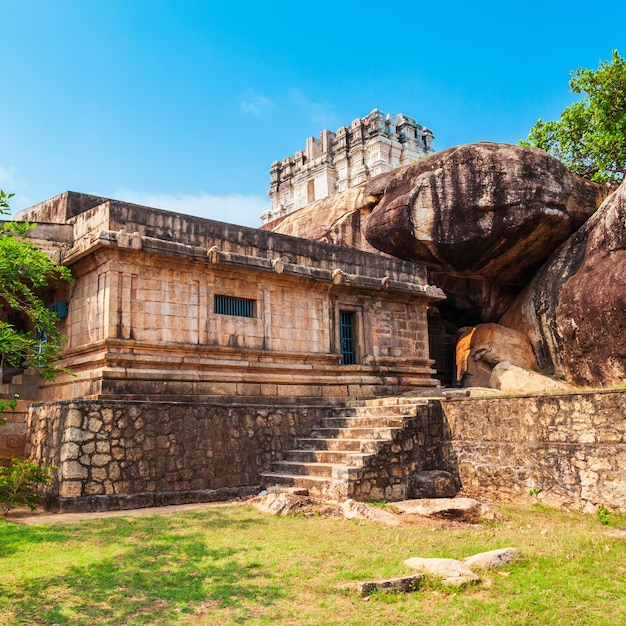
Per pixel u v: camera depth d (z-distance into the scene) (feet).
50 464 34.17
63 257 42.55
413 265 58.34
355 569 21.50
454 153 61.26
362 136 137.59
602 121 72.84
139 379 39.42
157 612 17.43
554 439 35.22
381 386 53.06
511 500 36.88
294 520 29.78
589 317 53.01
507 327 66.08
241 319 45.32
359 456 36.09
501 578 20.84
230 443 38.88
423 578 20.18
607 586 20.15
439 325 75.20
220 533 26.76
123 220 40.91
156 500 34.47
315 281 49.37
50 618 16.79
